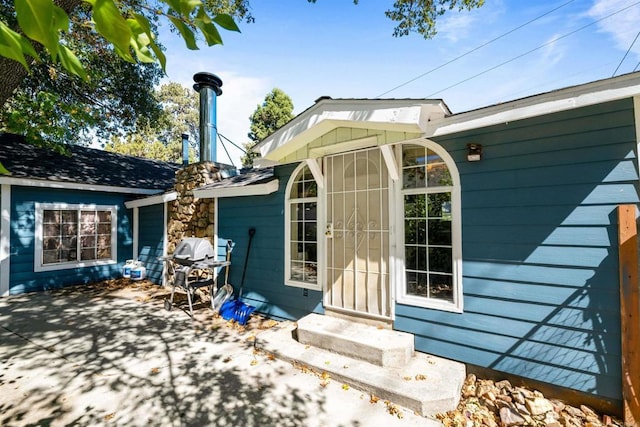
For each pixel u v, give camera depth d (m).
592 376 2.63
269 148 4.37
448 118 3.20
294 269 4.93
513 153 3.05
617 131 2.59
